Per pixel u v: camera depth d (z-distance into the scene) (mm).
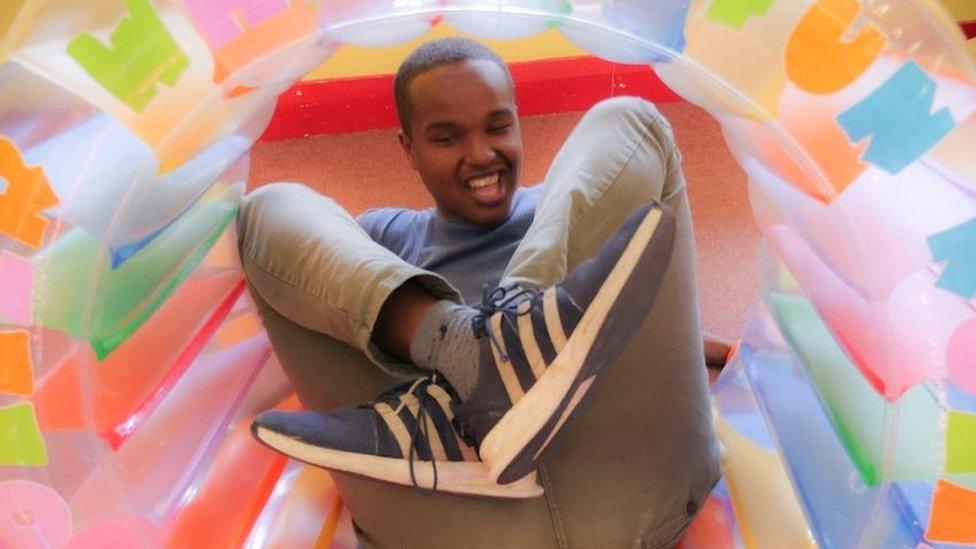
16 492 817
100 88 842
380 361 948
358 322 924
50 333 840
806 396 1000
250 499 1083
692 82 897
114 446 917
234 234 1125
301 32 894
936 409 784
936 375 779
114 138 857
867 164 792
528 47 1686
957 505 778
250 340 1193
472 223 1151
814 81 805
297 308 993
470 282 1104
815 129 813
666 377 962
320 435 868
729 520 1054
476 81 1051
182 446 1035
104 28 829
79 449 855
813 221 850
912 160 774
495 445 859
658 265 825
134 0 832
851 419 865
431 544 958
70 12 819
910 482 804
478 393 865
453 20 896
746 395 1196
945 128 761
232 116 955
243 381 1165
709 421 1021
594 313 819
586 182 945
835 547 878
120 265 911
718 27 834
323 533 1067
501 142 1072
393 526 972
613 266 815
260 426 873
